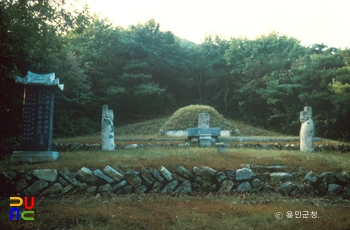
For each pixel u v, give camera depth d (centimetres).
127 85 3045
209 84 3584
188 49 3784
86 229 510
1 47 1042
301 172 873
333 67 2192
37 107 1014
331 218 570
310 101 2125
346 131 2148
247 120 3011
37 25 1122
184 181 823
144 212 604
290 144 1466
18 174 772
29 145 994
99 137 1772
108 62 3055
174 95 3559
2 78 1175
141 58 3156
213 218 567
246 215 591
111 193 782
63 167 820
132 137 1761
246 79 2944
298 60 2583
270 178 853
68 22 1269
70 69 1967
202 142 1478
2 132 1412
